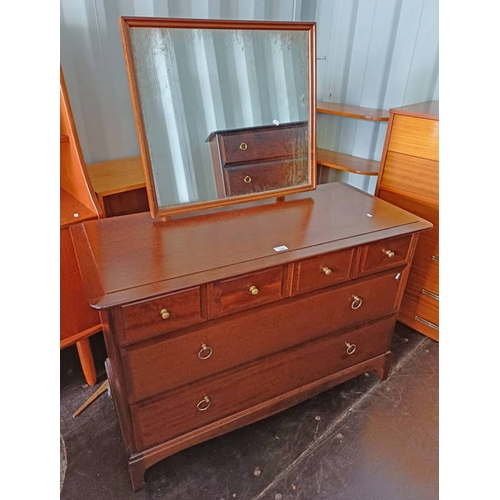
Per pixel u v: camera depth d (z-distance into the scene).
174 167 1.34
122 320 1.02
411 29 2.03
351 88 2.36
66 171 1.56
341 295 1.40
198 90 1.33
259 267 1.13
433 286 1.96
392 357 1.95
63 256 1.41
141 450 1.26
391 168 1.89
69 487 1.34
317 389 1.58
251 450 1.48
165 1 1.79
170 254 1.18
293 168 1.56
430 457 1.48
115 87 1.83
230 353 1.26
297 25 1.43
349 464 1.44
